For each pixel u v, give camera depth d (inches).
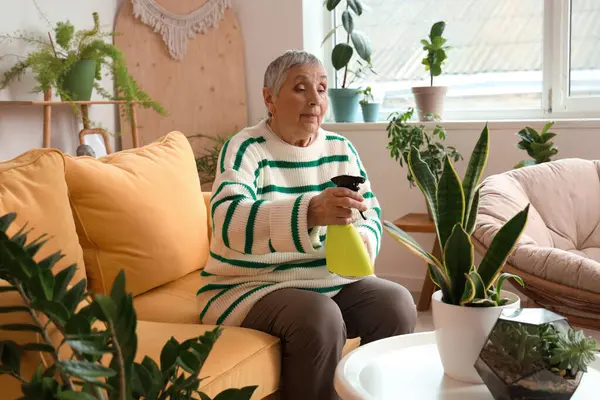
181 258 81.2
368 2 162.6
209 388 54.8
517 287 97.9
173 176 84.7
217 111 155.9
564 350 45.4
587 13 142.9
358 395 48.9
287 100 73.9
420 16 158.2
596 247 119.0
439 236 56.6
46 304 21.8
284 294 68.4
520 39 149.9
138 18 149.3
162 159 85.7
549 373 45.8
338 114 156.9
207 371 56.1
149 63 151.0
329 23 163.8
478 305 52.2
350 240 59.5
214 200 69.8
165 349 26.9
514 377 46.4
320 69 75.1
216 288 72.8
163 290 81.0
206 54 155.0
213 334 27.0
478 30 153.4
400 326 73.3
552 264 91.8
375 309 73.4
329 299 68.0
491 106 154.0
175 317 73.4
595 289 88.1
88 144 133.6
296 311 65.2
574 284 89.8
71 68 123.6
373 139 150.1
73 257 65.7
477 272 54.3
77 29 137.5
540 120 137.3
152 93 151.8
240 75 155.5
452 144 144.0
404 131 136.0
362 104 154.3
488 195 112.6
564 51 144.1
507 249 52.9
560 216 118.4
